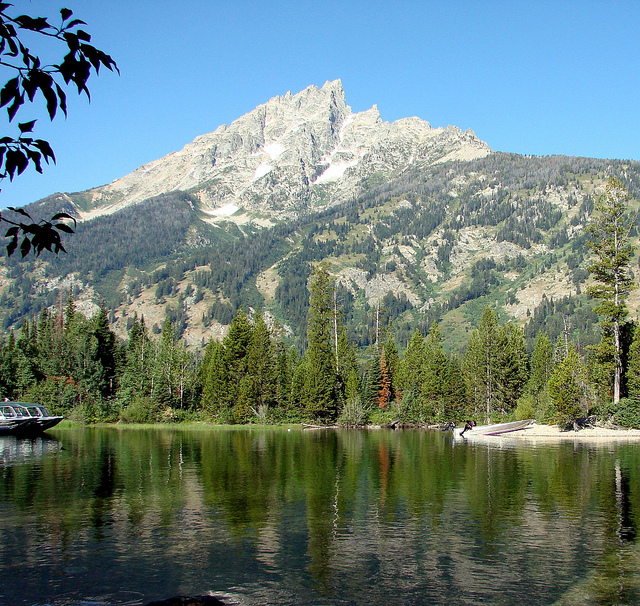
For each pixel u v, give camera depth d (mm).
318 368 100812
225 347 107562
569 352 80875
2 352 110812
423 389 101312
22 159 6965
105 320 122812
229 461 46906
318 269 116250
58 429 91438
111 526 25141
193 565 20109
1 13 6492
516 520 26109
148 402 103438
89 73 6859
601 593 17719
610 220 78875
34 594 17609
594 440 66875
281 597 17453
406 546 22266
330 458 48969
